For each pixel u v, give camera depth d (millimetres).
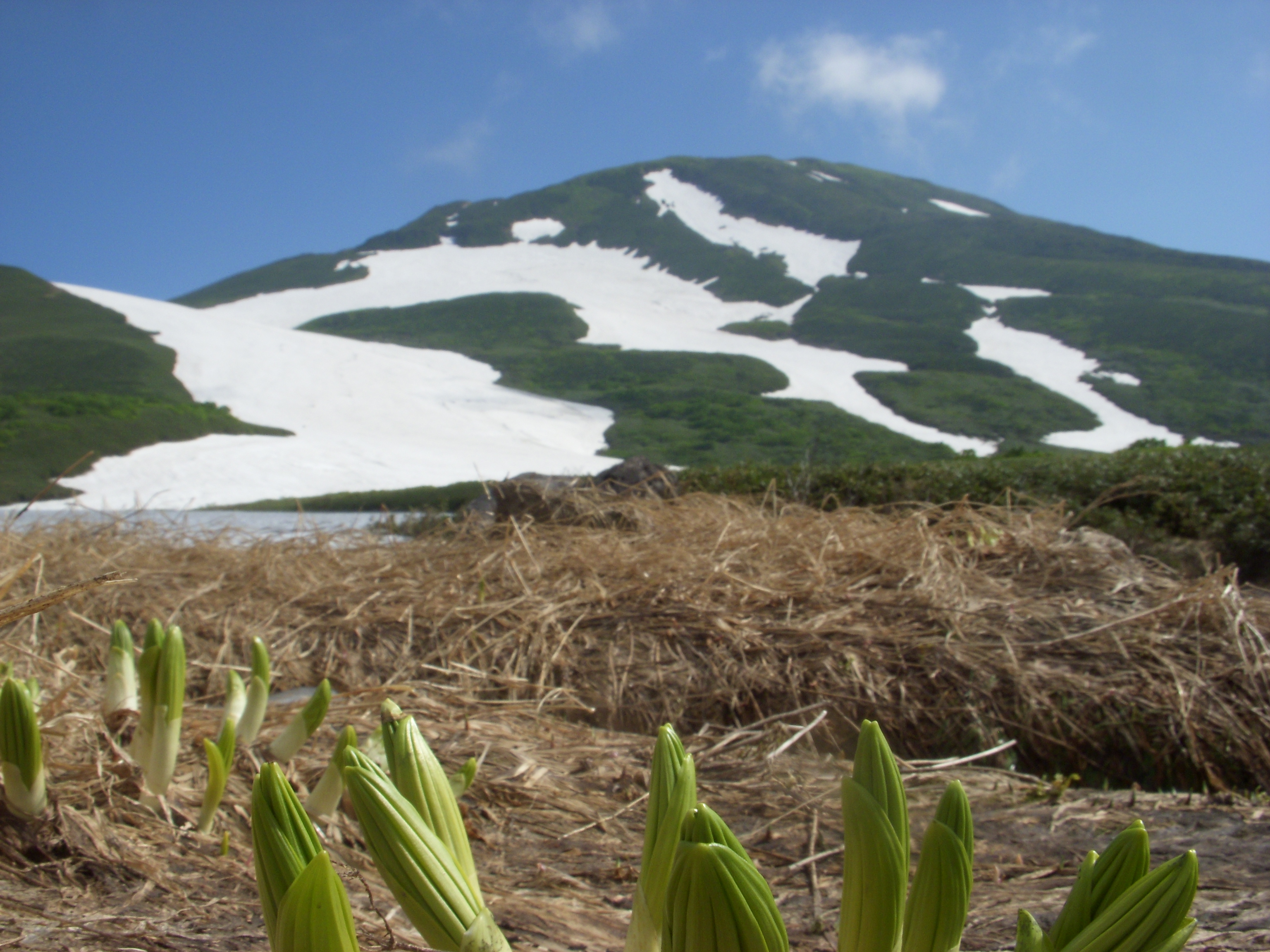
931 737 3215
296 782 2092
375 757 2016
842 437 62000
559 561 4871
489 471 38656
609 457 53250
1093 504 5734
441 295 129750
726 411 67562
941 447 60406
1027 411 72938
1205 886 1811
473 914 699
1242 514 7566
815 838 2096
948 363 88375
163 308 79375
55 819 1674
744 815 2311
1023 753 3170
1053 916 1621
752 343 102875
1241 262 126812
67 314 72875
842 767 2758
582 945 1502
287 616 4461
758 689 3414
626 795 2379
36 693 2230
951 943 681
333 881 603
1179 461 8766
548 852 2004
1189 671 3305
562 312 109500
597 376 81125
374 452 42344
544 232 165750
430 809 762
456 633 4094
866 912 648
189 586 4941
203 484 32750
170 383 58312
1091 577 4406
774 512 6008
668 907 593
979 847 2117
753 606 4082
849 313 111875
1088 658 3451
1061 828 2240
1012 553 4762
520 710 3180
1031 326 102000
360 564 5430
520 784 2385
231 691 2314
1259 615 3641
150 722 1854
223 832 1862
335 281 141875
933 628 3713
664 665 3621
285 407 56938
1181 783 3002
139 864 1668
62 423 38469
